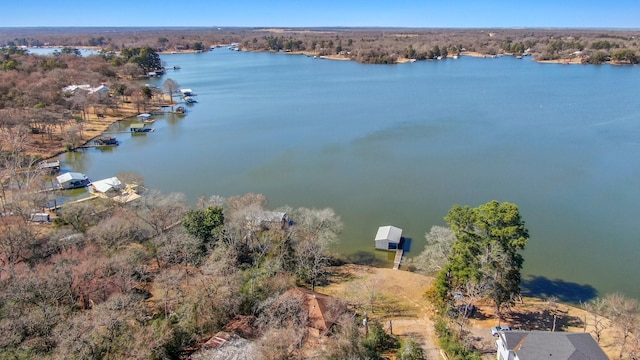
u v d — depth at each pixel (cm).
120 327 4788
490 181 10431
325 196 9900
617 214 8762
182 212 8050
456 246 5747
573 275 6956
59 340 4541
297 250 6881
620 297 6044
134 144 14462
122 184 10125
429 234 7244
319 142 13812
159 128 16338
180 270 6300
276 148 13412
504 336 4766
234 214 7662
